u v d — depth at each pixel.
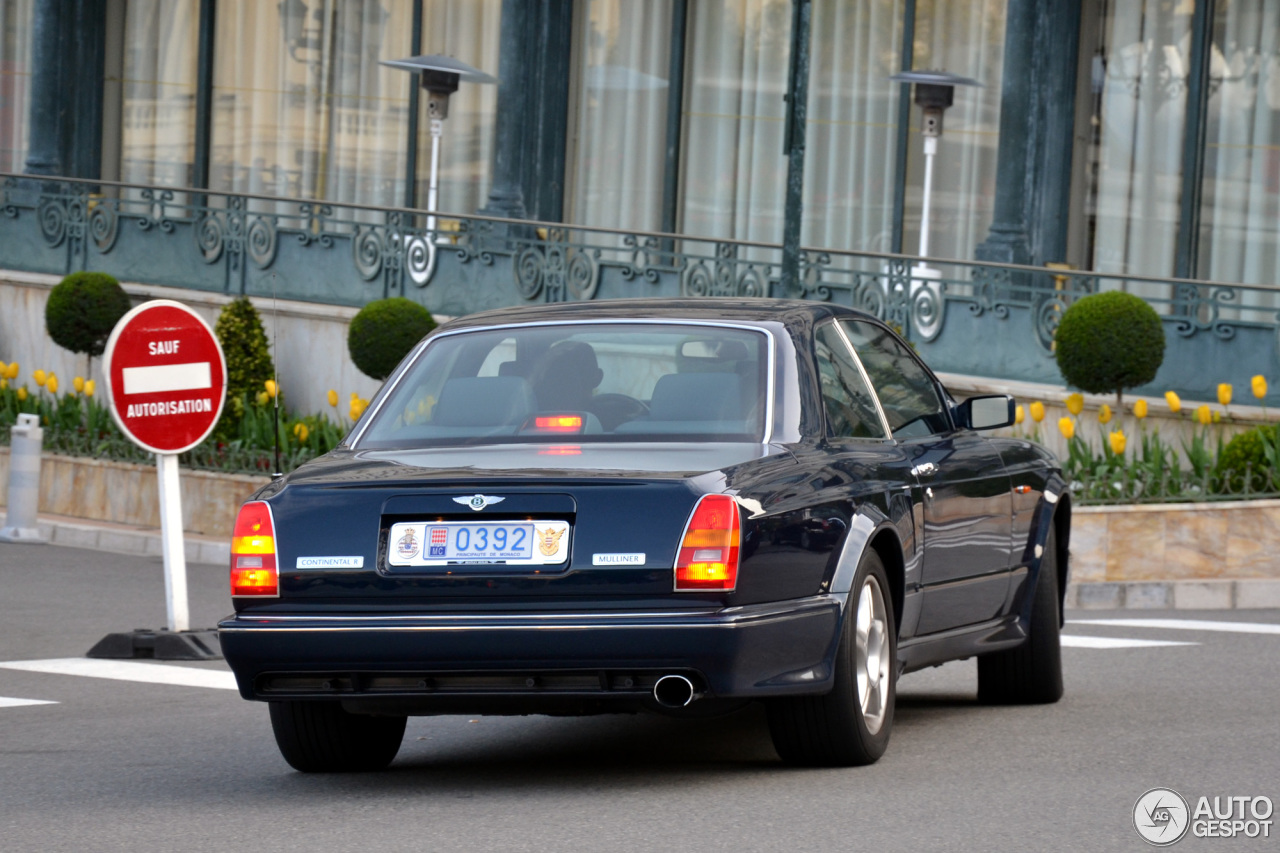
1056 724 26.19
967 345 59.97
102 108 89.88
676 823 18.69
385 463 21.23
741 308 23.69
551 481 19.98
